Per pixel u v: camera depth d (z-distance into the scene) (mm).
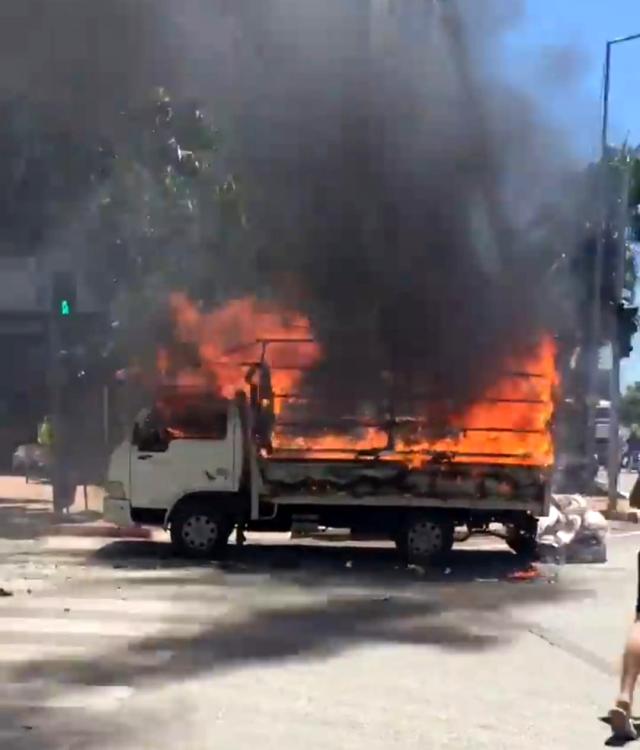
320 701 6207
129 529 14148
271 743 5387
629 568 12281
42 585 10172
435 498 11773
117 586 10180
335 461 11805
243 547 13281
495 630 8461
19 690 6359
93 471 17266
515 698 6383
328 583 10672
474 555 13125
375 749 5320
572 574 11727
